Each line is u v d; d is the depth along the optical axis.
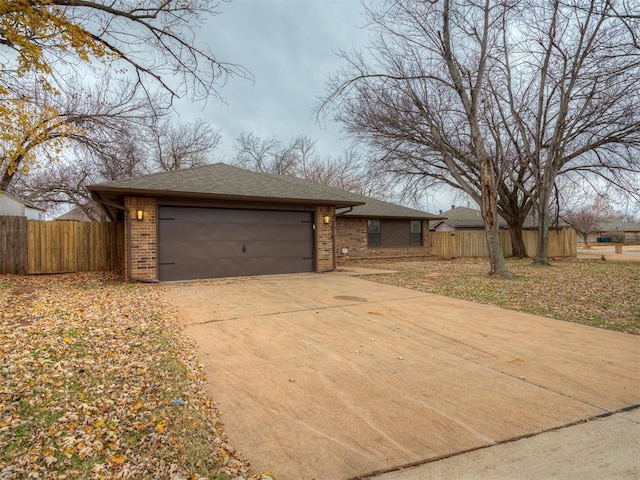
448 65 12.09
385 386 4.04
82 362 4.24
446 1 11.27
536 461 2.75
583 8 9.32
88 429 2.97
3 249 11.73
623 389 4.00
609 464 2.71
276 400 3.69
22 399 3.32
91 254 12.90
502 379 4.24
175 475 2.52
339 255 18.67
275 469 2.64
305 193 12.95
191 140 27.70
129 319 6.17
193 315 6.84
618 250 29.89
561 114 15.24
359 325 6.40
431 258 21.78
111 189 9.59
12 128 6.35
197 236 11.15
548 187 16.83
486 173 12.31
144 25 6.84
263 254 12.18
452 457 2.79
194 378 4.13
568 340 5.70
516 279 11.75
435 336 5.85
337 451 2.86
